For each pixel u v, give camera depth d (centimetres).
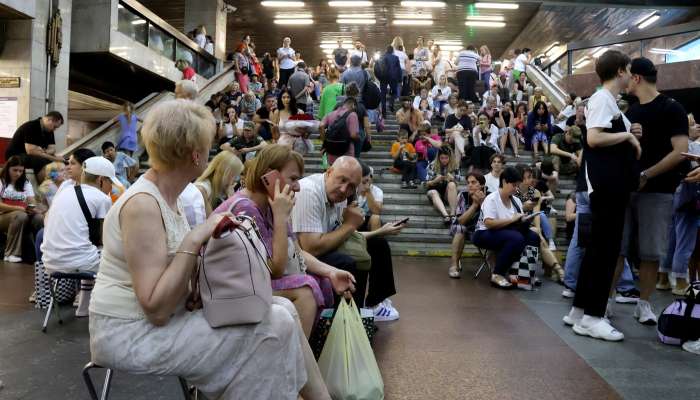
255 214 266
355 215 350
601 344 409
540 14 2291
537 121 1235
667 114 439
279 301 219
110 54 1267
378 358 368
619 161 417
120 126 1145
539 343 409
